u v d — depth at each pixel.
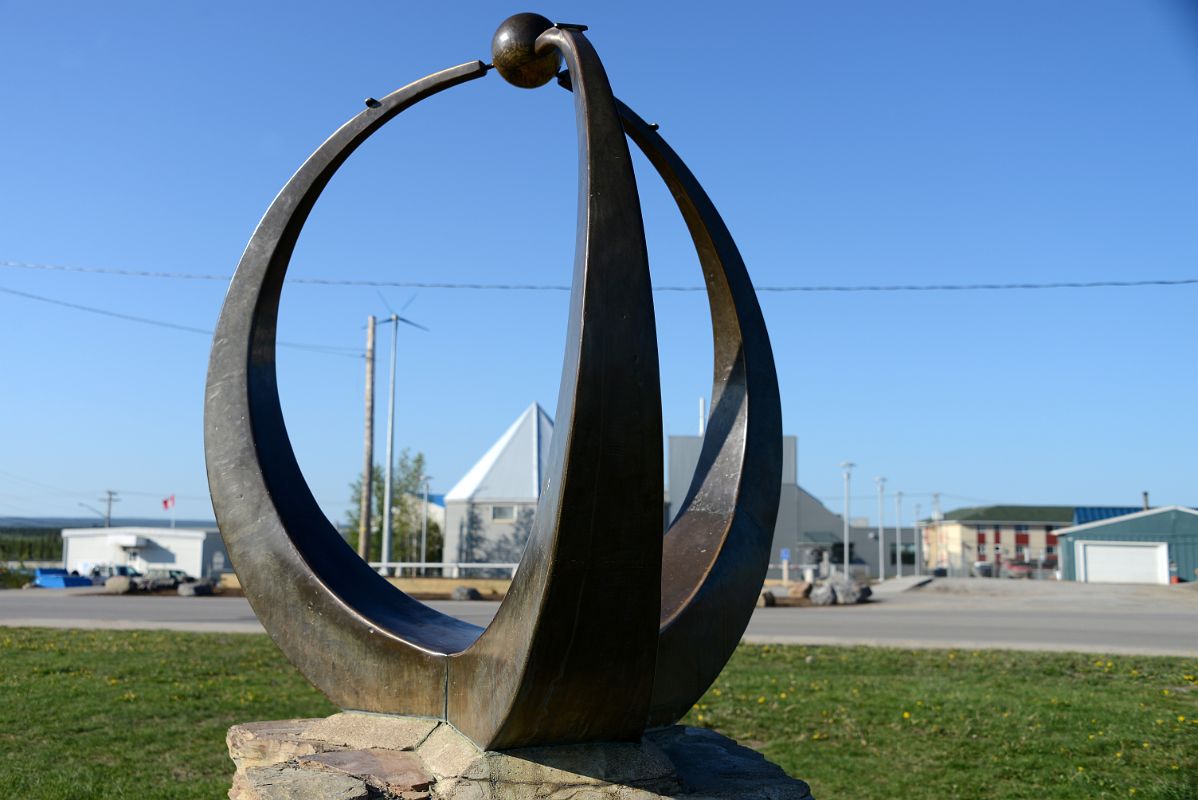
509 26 5.63
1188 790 7.87
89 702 10.63
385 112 6.21
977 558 78.75
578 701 4.73
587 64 4.78
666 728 5.96
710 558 5.72
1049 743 9.19
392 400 32.16
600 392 4.28
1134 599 28.80
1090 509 55.69
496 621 4.85
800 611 23.61
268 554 5.88
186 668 12.97
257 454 6.04
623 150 4.59
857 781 8.20
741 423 6.14
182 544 55.38
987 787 8.04
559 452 4.39
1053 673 12.93
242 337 6.23
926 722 9.98
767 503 6.04
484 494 43.62
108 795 7.52
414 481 51.94
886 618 21.42
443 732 5.26
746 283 6.39
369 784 4.86
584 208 4.54
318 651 5.75
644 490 4.36
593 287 4.36
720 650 5.66
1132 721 9.99
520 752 4.94
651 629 4.61
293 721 6.25
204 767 8.38
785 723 10.02
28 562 66.38
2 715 9.98
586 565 4.36
